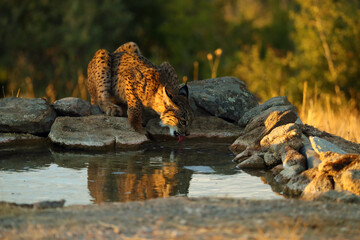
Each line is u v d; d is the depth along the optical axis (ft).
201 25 167.73
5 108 57.93
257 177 45.60
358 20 90.22
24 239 25.86
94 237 25.96
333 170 40.73
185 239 25.54
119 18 158.92
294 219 28.63
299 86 91.35
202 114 65.72
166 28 170.91
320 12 91.50
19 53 144.25
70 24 147.02
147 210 30.19
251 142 55.26
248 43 159.94
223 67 138.31
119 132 57.06
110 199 37.93
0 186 40.68
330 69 89.40
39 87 132.87
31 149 53.83
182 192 40.22
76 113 60.29
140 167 47.67
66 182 42.22
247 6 179.32
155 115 64.64
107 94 63.41
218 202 32.12
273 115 55.57
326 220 28.81
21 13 145.89
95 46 147.54
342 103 86.38
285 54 142.41
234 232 26.43
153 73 59.06
